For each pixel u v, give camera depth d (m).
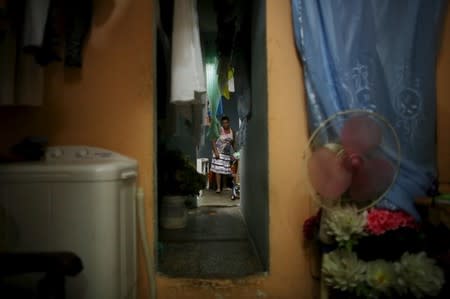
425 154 1.25
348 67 1.25
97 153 1.34
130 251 1.26
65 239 1.05
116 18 1.44
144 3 1.45
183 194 2.49
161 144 2.51
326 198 1.13
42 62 1.17
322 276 1.22
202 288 1.37
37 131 1.42
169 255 1.78
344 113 1.11
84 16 1.39
